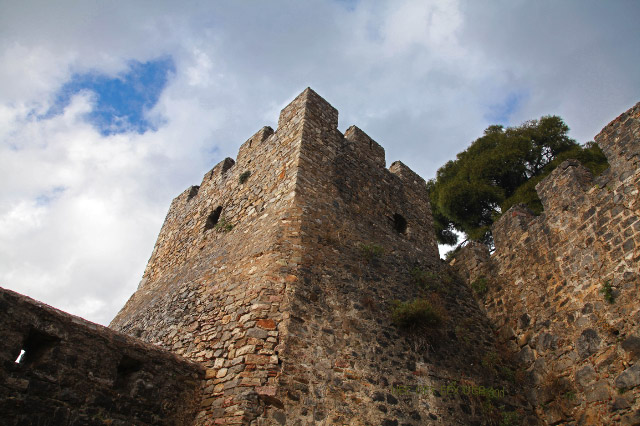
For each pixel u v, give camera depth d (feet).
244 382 21.63
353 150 42.11
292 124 40.47
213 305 28.91
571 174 33.76
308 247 29.60
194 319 29.37
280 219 31.09
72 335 19.61
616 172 29.89
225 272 31.27
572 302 29.66
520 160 67.05
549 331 30.53
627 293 26.11
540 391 29.19
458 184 68.64
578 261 30.45
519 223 38.32
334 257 30.60
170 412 21.59
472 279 40.52
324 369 23.56
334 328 26.00
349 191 37.55
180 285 35.70
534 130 70.59
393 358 26.91
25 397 17.24
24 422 16.90
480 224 70.74
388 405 24.22
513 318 34.19
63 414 18.04
